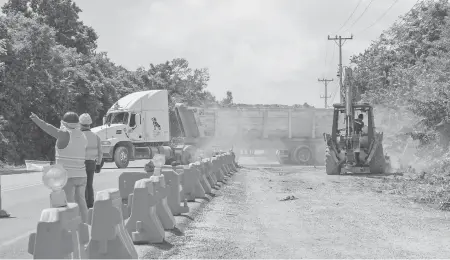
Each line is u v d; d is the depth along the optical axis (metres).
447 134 21.80
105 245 6.01
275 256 7.48
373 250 7.95
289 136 36.69
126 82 58.38
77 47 50.81
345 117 24.36
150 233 7.86
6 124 32.78
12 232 9.03
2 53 32.31
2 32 34.84
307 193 15.85
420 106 21.80
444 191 14.33
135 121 29.27
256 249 7.90
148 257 7.01
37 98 36.72
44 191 15.73
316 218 10.99
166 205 9.25
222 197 14.67
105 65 53.16
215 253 7.53
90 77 44.81
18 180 20.23
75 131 8.31
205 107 35.06
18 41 35.25
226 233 9.16
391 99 32.81
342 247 8.15
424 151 23.53
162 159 9.68
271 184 18.91
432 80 23.19
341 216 11.29
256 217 11.08
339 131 25.14
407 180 19.41
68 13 50.53
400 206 12.92
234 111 35.62
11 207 12.16
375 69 39.78
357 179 20.91
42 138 39.09
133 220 7.89
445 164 20.52
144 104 29.80
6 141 32.28
